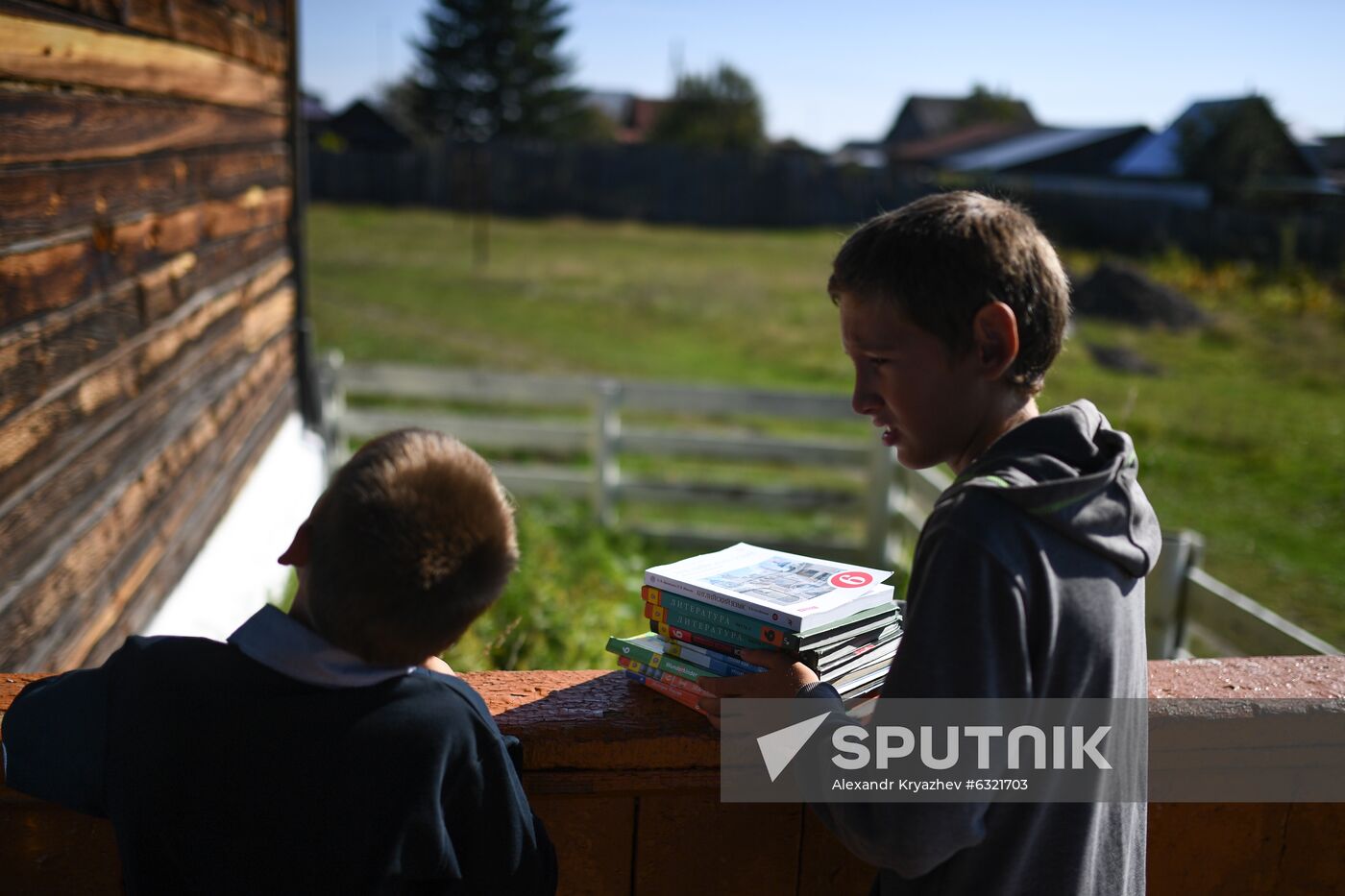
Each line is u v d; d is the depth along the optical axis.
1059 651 1.09
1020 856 1.16
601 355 14.95
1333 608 7.45
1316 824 1.65
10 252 2.49
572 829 1.50
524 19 60.56
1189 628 4.27
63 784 1.15
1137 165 40.94
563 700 1.51
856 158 68.06
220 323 4.75
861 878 1.59
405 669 1.16
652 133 55.50
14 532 2.53
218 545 4.66
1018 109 72.12
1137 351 16.77
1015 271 1.13
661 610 1.49
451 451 1.16
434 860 1.14
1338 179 44.16
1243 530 8.92
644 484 7.83
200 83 4.23
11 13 2.46
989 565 1.05
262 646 1.12
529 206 38.03
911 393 1.17
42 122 2.67
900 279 1.13
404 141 49.94
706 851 1.54
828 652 1.37
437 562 1.09
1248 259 28.50
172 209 3.94
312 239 27.11
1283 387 14.88
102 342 3.17
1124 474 1.20
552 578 5.95
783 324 18.11
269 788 1.11
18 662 2.52
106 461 3.21
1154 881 1.65
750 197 38.53
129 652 1.17
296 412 6.89
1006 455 1.13
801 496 7.66
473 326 16.62
